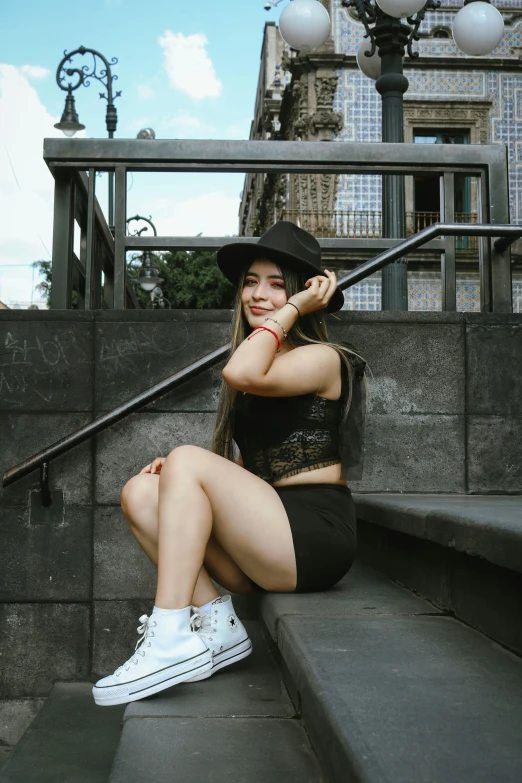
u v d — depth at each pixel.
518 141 21.14
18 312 3.39
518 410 3.54
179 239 3.74
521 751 1.13
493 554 1.80
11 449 3.37
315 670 1.57
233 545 2.19
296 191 21.33
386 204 6.56
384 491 3.48
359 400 2.44
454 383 3.53
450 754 1.12
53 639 3.35
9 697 3.34
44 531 3.36
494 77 21.16
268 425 2.33
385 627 1.98
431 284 19.69
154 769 1.63
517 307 20.28
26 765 2.43
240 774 1.61
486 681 1.51
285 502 2.24
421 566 2.44
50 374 3.38
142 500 2.29
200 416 3.40
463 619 2.07
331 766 1.28
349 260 20.14
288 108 24.11
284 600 2.24
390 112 6.98
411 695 1.41
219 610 2.25
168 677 2.00
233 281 2.62
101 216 4.94
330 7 20.95
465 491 3.49
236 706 2.00
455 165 3.81
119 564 3.37
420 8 6.71
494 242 3.81
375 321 3.51
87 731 2.76
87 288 3.61
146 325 3.40
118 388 3.39
